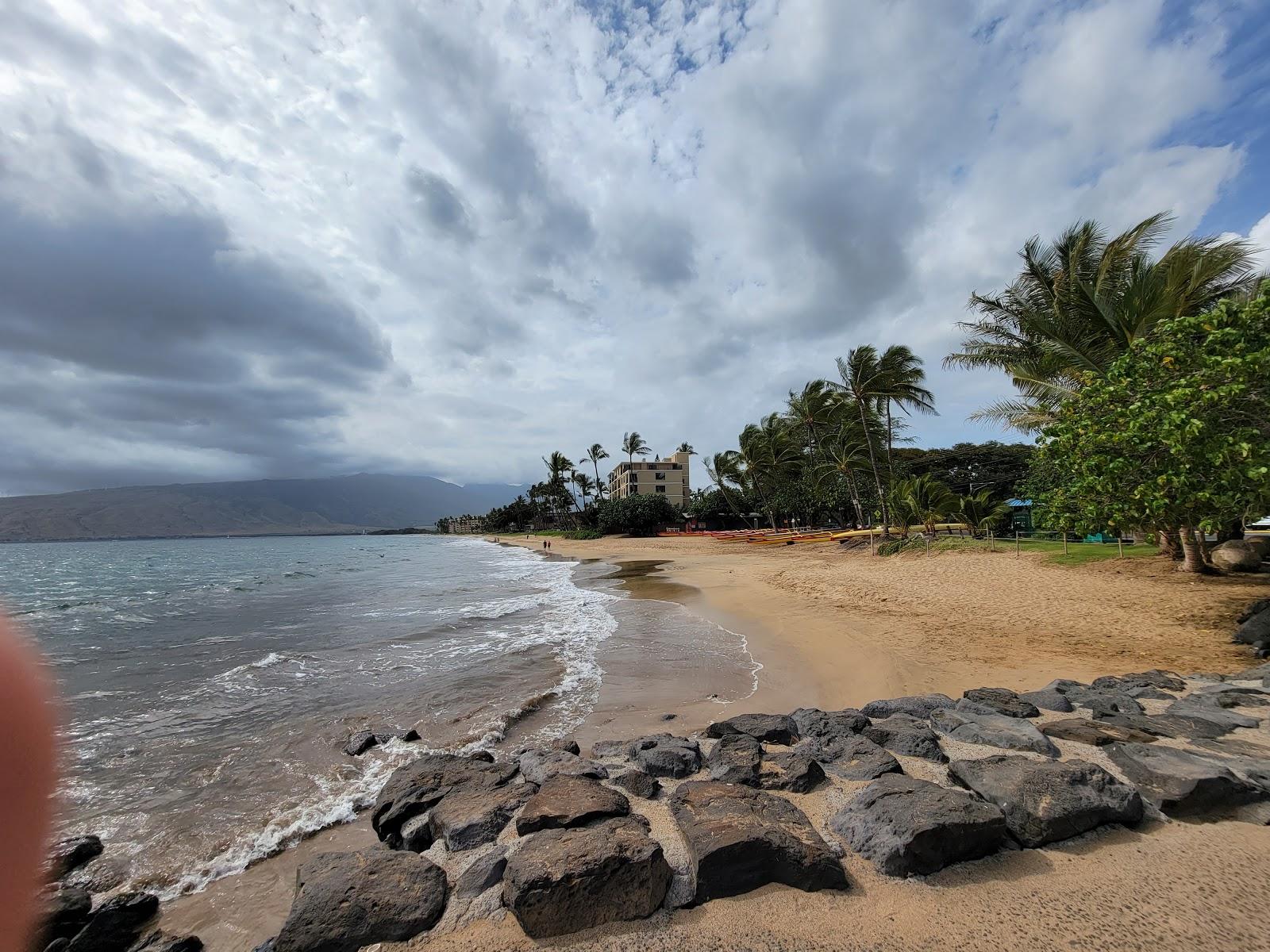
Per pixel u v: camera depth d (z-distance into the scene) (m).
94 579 29.67
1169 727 4.56
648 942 2.66
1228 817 3.38
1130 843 3.18
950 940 2.58
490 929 2.81
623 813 3.59
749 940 2.64
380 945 2.77
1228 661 7.03
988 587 12.93
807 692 7.47
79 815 4.86
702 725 6.36
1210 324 6.59
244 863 4.21
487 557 48.44
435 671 9.08
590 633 11.80
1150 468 6.86
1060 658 7.75
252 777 5.52
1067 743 4.51
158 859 4.26
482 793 4.17
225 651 10.86
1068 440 7.68
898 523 27.12
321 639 11.88
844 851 3.20
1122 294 14.20
